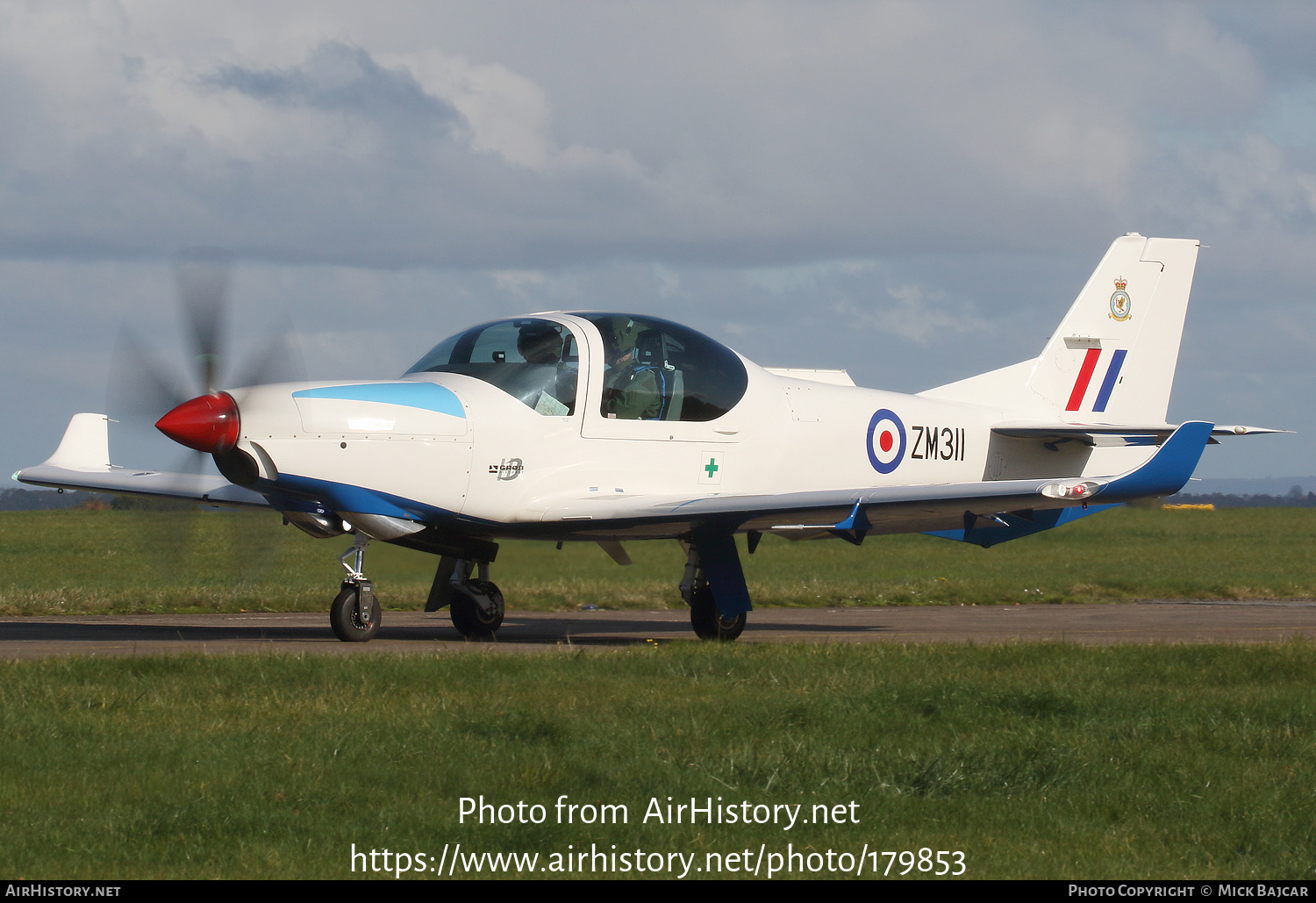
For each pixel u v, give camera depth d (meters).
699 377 39.00
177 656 26.58
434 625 42.91
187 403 31.72
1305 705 23.23
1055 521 45.06
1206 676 27.03
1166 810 16.88
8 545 91.31
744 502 35.28
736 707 22.09
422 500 34.53
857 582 64.94
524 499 35.75
